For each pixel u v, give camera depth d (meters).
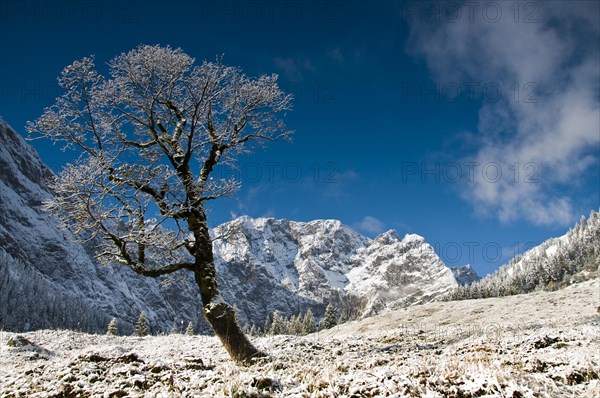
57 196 12.66
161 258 14.29
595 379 5.86
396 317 42.84
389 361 10.20
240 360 12.04
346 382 6.32
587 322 16.92
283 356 13.41
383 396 5.59
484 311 37.62
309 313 99.94
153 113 15.69
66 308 148.50
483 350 9.98
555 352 8.37
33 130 13.98
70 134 14.27
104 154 13.98
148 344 24.59
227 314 12.62
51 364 10.45
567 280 133.25
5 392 7.85
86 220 12.50
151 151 14.97
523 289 143.00
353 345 16.91
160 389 6.56
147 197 13.61
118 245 12.82
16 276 153.62
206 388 6.46
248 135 16.38
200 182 14.62
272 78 16.70
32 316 126.56
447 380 6.04
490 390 5.39
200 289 13.17
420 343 16.27
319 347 16.52
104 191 12.57
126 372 8.12
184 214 13.62
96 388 7.12
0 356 15.30
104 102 15.20
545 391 5.28
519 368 7.09
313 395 5.93
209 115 15.95
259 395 6.05
